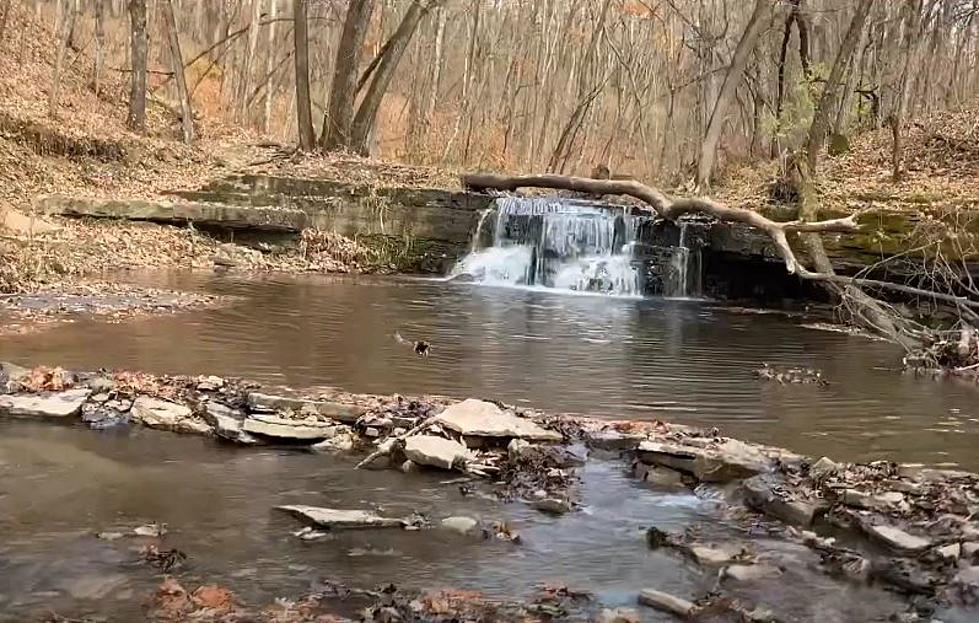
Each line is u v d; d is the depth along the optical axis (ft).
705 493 19.74
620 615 13.58
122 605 13.30
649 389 30.25
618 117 130.21
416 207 71.72
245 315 41.27
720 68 95.50
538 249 69.77
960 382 34.76
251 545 15.85
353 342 35.96
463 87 125.90
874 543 16.94
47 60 91.25
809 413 27.86
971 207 52.95
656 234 68.64
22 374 25.23
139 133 83.66
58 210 59.88
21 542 15.49
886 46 94.73
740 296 66.54
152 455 20.59
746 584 15.07
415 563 15.44
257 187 71.72
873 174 74.90
